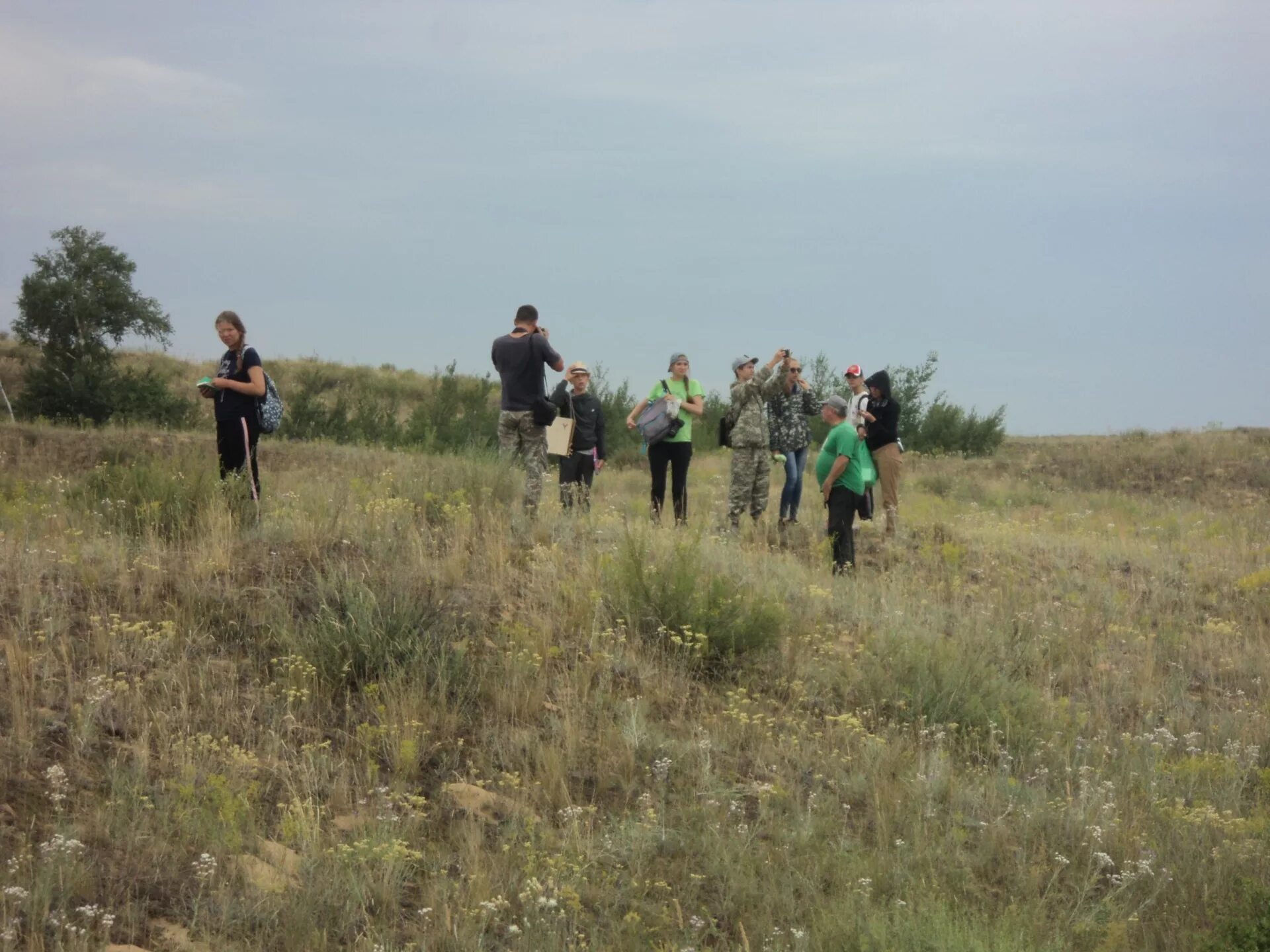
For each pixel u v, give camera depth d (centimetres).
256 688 632
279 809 511
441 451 2353
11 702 544
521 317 1096
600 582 857
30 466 1587
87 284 2633
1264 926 448
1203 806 632
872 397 1294
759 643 806
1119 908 509
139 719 566
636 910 471
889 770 647
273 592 748
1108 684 876
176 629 675
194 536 861
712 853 528
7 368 2997
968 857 558
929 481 2198
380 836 487
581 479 1216
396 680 651
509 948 434
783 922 479
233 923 416
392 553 865
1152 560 1298
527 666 696
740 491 1212
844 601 970
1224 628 1023
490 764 596
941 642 836
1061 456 2558
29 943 374
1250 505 2114
